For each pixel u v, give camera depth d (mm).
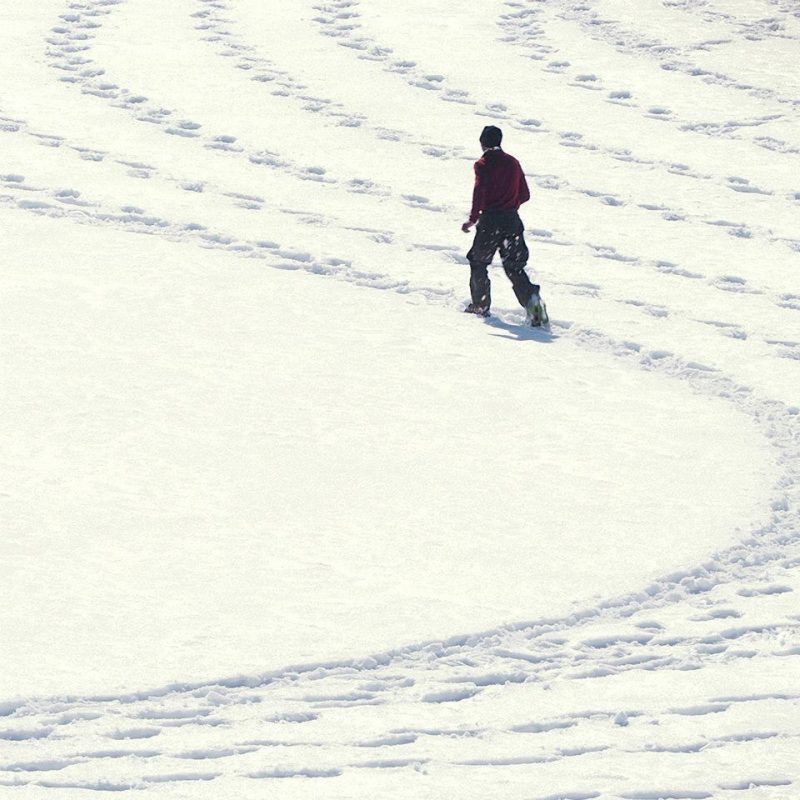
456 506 33812
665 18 97188
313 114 77000
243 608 28109
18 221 58125
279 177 67125
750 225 63094
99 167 66688
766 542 32469
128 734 23062
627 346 48406
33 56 85438
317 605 28375
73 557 30281
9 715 23578
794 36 93750
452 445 37969
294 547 31219
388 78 83812
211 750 22453
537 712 24156
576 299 53125
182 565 30094
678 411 41688
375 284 53469
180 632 26953
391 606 28406
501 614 28188
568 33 93812
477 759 22281
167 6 97438
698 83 84562
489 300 50406
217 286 51625
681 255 59031
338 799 20891
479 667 26078
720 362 46750
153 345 44938
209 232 58344
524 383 43469
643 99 81500
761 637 27688
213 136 72688
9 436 37156
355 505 33688
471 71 85562
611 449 38156
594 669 26016
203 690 24703
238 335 46438
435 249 58344
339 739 23000
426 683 25312
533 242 60188
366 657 26141
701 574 30578
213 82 81625
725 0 101062
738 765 22156
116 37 90188
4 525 31797
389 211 63000
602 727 23594
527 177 68875
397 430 38875
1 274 51344
